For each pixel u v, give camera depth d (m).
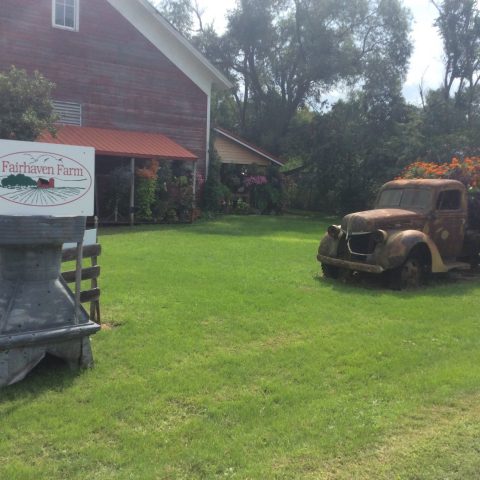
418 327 6.32
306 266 10.45
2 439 3.56
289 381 4.63
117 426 3.77
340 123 26.28
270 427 3.79
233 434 3.69
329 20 35.69
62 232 4.59
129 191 18.27
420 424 3.90
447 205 9.53
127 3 20.08
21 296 4.54
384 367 4.98
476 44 32.94
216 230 16.98
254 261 10.85
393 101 27.72
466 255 10.03
